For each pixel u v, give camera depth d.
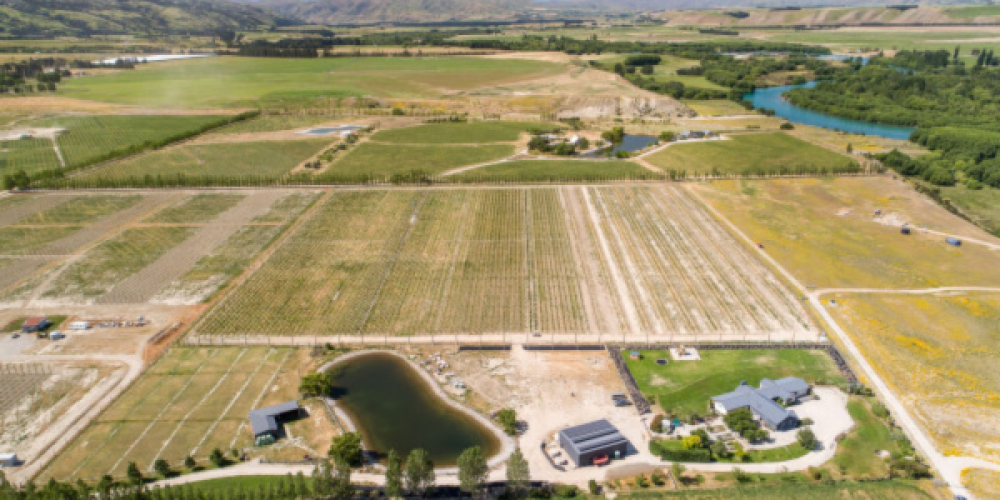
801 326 99.69
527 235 136.88
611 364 90.44
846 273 117.56
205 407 81.12
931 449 72.56
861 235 134.62
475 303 107.75
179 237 135.88
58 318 102.88
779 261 123.12
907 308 104.06
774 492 65.62
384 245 131.50
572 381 86.62
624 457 72.44
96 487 66.50
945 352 91.75
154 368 89.56
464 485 65.06
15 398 83.00
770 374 87.62
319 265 122.06
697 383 85.56
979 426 76.25
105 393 84.00
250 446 74.12
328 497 65.31
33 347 94.62
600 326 100.44
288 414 79.88
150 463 71.38
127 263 123.25
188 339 96.69
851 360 90.69
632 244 132.12
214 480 68.44
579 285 114.25
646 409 80.44
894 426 76.62
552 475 69.62
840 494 65.06
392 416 79.94
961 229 136.88
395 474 65.50
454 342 95.94
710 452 72.06
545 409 80.88
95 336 97.56
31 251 128.38
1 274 118.38
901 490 65.62
